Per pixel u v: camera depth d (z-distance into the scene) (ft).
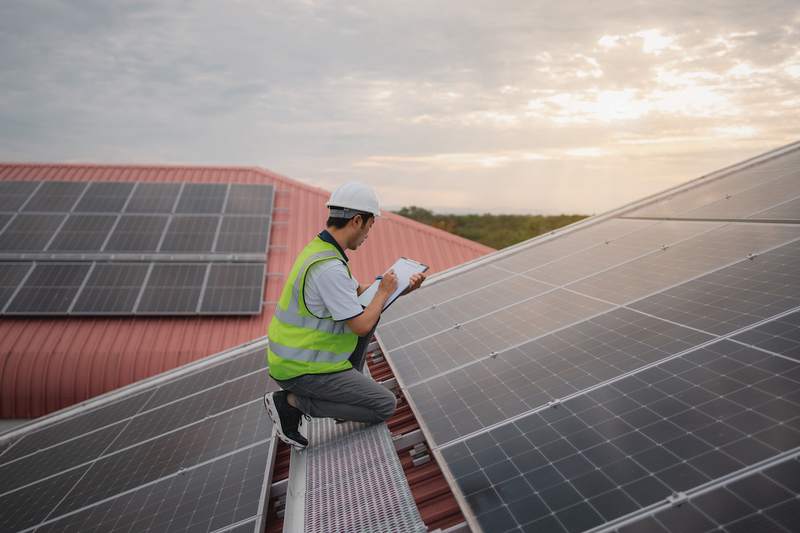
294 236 64.64
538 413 11.47
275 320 13.08
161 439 18.17
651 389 10.78
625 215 28.53
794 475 7.23
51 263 54.24
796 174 23.38
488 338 16.97
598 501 8.27
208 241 59.31
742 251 16.48
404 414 16.22
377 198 12.71
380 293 12.62
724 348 11.25
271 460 13.74
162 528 12.28
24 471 19.94
